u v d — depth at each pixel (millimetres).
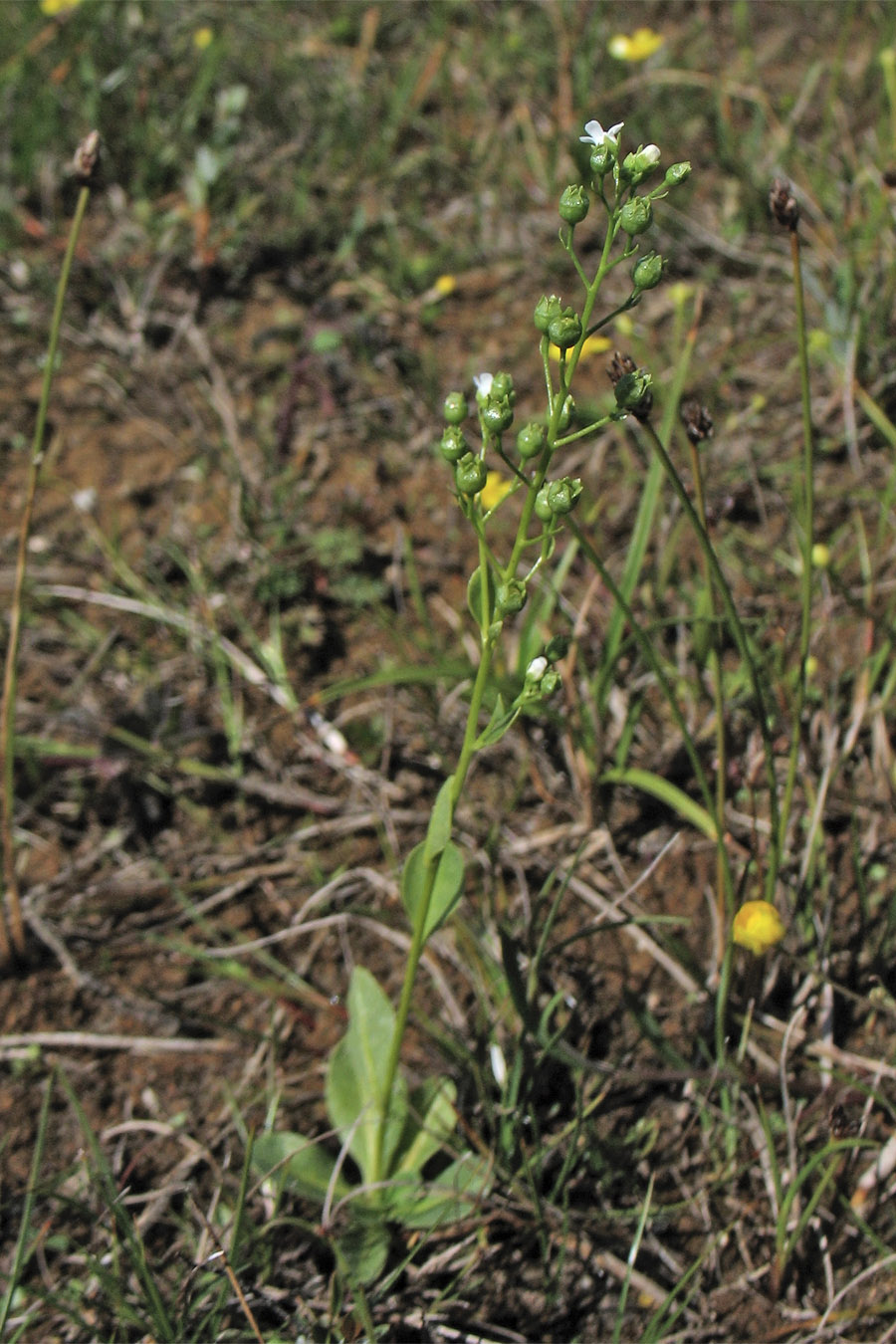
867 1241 1958
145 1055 2199
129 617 2867
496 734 1515
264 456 3148
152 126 3912
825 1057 2104
